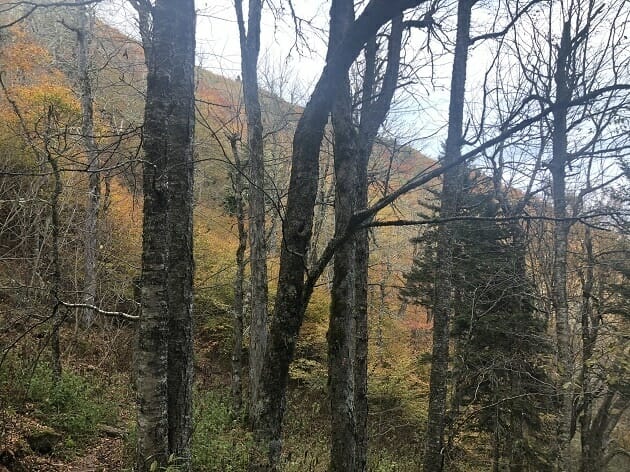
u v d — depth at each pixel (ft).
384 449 41.04
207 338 58.13
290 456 26.76
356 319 19.33
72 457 21.74
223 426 28.99
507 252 35.99
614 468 59.26
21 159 35.76
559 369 25.02
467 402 43.37
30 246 36.04
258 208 35.94
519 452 42.70
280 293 11.15
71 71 54.70
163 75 14.35
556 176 27.94
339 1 12.09
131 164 14.66
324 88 10.64
